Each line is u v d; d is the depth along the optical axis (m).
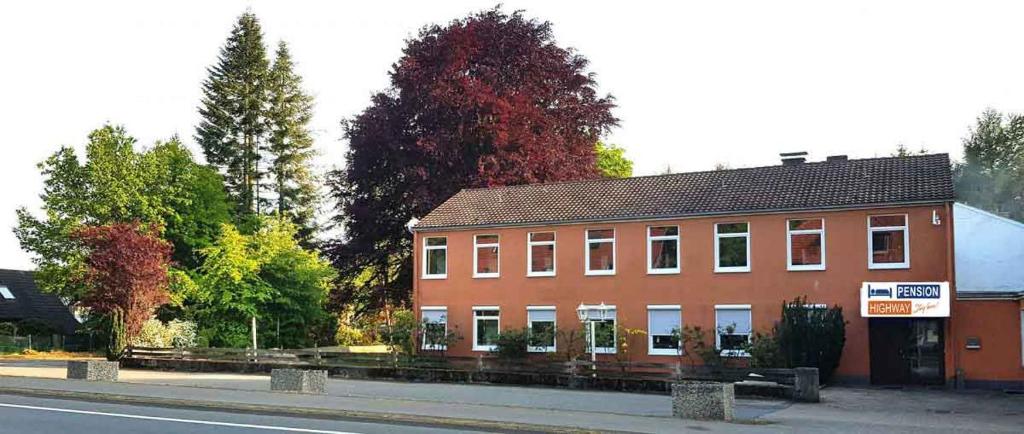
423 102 45.34
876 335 30.62
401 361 33.16
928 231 30.08
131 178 50.75
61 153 51.22
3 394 24.66
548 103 47.88
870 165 33.59
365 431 17.11
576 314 35.47
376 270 49.41
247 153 68.06
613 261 35.16
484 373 30.39
